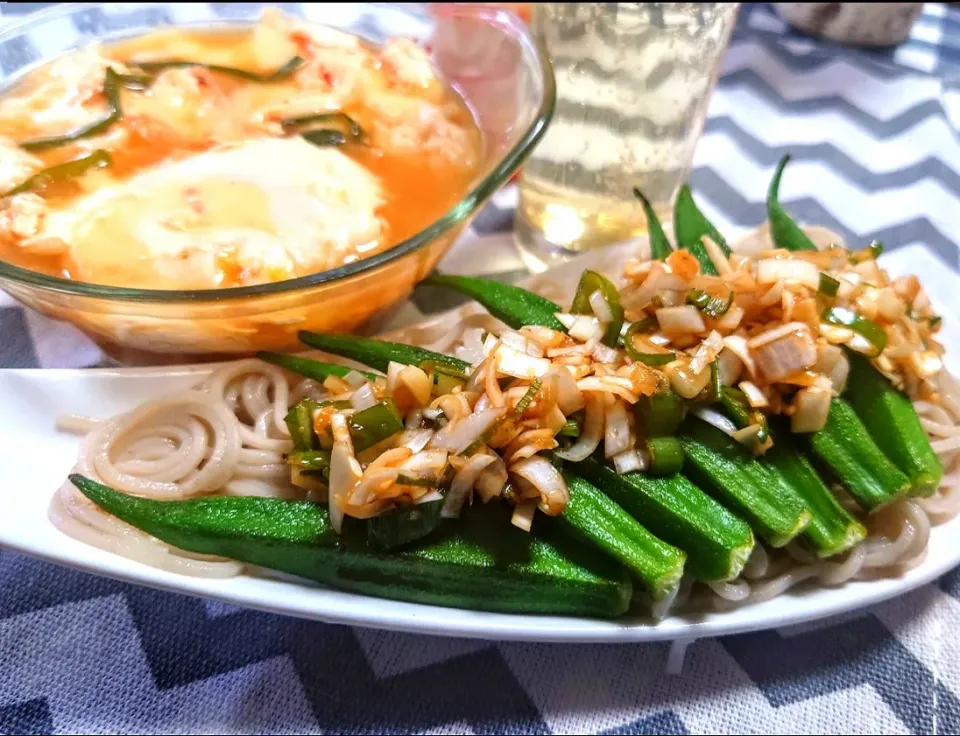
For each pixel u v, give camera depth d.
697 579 0.17
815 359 0.18
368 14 0.30
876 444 0.19
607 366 0.18
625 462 0.17
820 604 0.17
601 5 0.23
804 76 0.34
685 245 0.24
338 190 0.22
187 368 0.20
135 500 0.17
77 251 0.20
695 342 0.19
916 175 0.29
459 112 0.26
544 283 0.23
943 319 0.22
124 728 0.17
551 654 0.18
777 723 0.17
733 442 0.18
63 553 0.16
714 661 0.18
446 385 0.18
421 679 0.18
